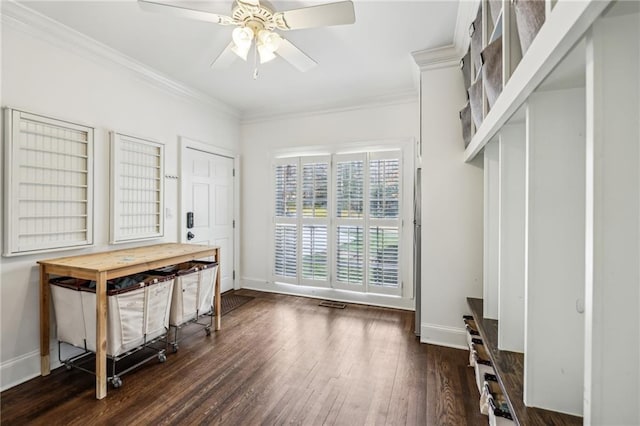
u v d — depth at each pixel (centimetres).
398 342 260
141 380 201
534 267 113
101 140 249
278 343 257
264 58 188
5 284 193
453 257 253
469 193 248
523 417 109
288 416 167
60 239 219
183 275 248
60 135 220
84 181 236
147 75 284
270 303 366
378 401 180
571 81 102
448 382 200
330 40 234
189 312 254
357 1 188
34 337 206
